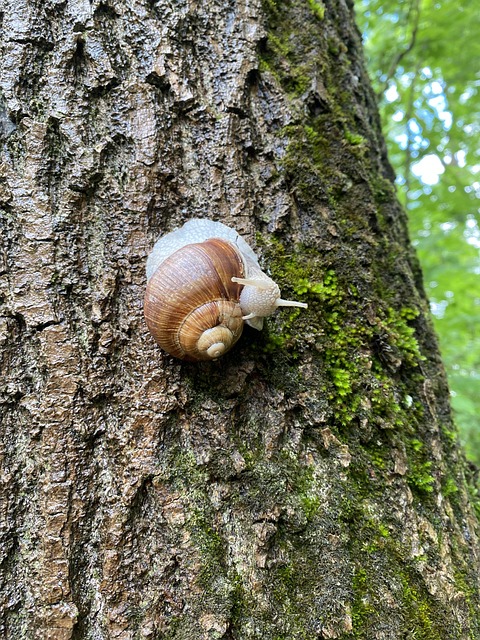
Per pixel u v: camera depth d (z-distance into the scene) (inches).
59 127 5.6
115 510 5.0
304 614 4.9
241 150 6.1
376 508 5.6
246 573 4.9
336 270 6.4
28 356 5.2
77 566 4.8
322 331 6.1
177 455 5.2
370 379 6.2
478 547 6.4
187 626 4.7
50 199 5.4
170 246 5.6
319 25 7.4
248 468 5.3
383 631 5.0
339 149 7.0
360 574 5.2
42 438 5.0
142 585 4.8
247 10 6.4
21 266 5.3
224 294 5.1
